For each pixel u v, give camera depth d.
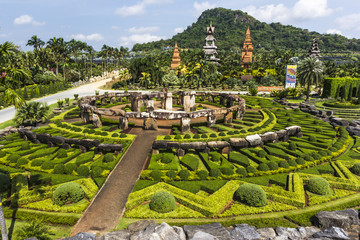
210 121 35.03
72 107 51.03
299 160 22.38
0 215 11.79
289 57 124.38
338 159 23.64
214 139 28.00
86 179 19.23
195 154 24.97
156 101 58.78
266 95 77.19
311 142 27.72
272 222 14.57
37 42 87.25
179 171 20.16
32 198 16.42
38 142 27.19
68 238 12.59
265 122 35.91
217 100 58.47
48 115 38.31
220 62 136.75
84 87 95.69
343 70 108.75
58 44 91.50
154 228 13.34
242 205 16.41
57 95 72.94
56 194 16.19
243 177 20.20
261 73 101.94
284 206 16.27
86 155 23.73
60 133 31.06
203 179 19.75
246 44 145.25
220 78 98.94
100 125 35.00
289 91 68.69
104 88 93.75
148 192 17.67
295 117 41.22
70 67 112.81
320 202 16.95
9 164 21.94
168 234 12.84
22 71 13.62
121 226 14.59
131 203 16.14
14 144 26.34
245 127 34.56
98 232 14.01
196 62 98.06
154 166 21.33
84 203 16.64
